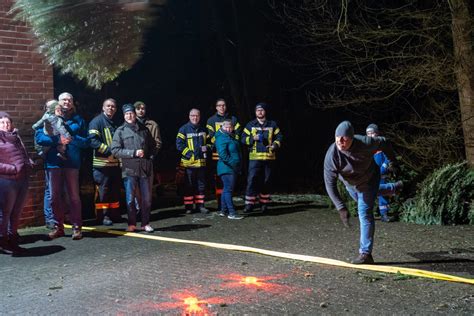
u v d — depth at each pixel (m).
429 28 10.55
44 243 7.50
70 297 4.87
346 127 5.34
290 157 16.52
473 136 9.41
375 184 5.84
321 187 15.21
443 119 12.35
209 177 10.84
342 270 5.66
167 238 7.68
